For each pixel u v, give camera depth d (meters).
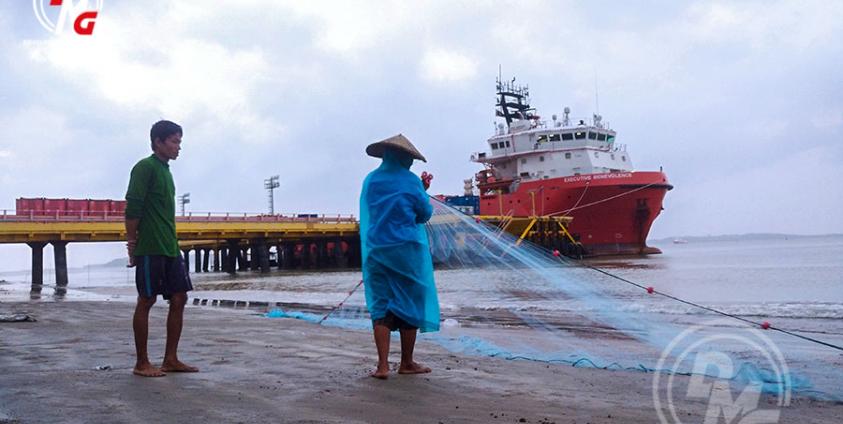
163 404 3.29
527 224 43.78
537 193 47.31
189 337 6.90
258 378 4.19
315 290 23.31
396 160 4.61
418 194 4.54
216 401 3.40
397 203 4.44
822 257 46.34
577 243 45.56
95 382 3.90
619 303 11.89
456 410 3.37
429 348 6.37
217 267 67.75
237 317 10.64
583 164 48.88
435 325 4.55
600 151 50.06
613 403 3.72
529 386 4.20
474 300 13.28
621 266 36.59
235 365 4.79
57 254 36.75
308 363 4.95
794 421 3.46
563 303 11.51
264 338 6.82
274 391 3.74
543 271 7.78
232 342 6.39
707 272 28.09
